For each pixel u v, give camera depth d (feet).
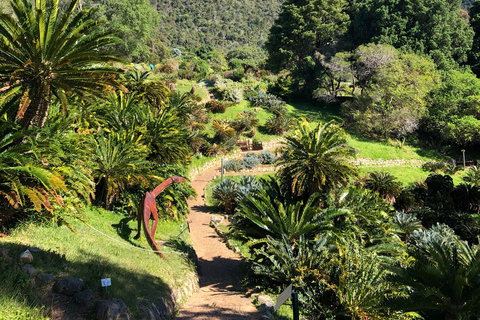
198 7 592.19
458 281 24.39
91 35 27.25
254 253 41.57
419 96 135.54
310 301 31.07
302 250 36.17
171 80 156.76
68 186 30.14
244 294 34.12
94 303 19.40
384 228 43.52
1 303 16.40
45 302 18.42
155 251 33.06
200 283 38.34
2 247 21.20
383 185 88.48
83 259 24.50
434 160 129.70
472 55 175.83
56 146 25.43
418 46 161.89
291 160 43.60
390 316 29.37
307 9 172.04
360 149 127.44
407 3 165.27
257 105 148.05
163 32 508.12
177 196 51.65
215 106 134.41
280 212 38.14
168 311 24.90
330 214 39.88
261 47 537.24
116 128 50.39
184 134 55.72
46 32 25.41
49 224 28.86
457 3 182.60
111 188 41.65
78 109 37.60
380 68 143.13
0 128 24.63
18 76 25.20
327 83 176.86
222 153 114.42
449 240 57.82
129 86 71.67
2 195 25.20
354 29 176.45
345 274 31.04
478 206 99.40
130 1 131.54
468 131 130.00
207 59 329.93
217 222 66.03
